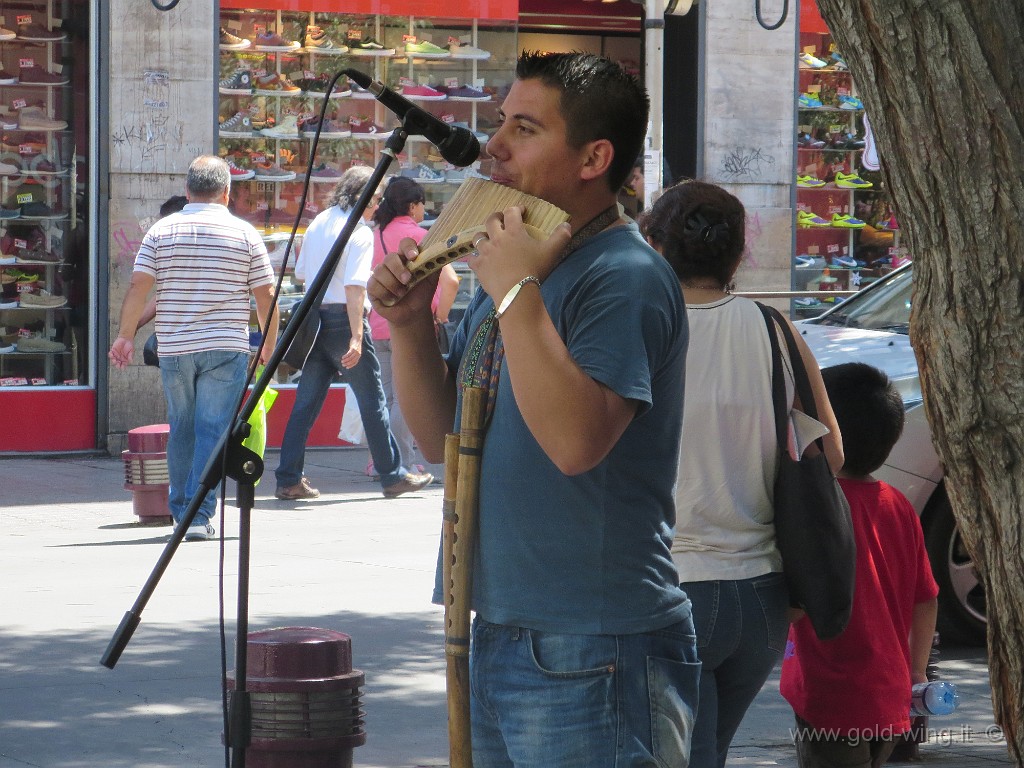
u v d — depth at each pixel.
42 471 37.44
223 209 27.84
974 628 21.55
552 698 8.45
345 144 43.25
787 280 45.69
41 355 40.09
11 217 39.97
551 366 7.91
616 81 8.73
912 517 13.30
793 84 45.31
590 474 8.44
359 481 36.28
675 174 45.72
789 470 11.01
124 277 40.06
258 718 13.12
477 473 8.75
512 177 8.80
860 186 46.91
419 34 43.84
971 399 9.20
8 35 39.81
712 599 10.72
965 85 8.82
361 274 32.34
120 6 39.69
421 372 9.47
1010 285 8.96
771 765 16.19
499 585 8.61
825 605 10.91
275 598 23.45
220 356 27.41
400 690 18.69
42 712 17.31
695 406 10.98
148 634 20.97
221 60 41.78
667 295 8.55
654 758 8.49
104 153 39.78
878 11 8.90
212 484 10.80
